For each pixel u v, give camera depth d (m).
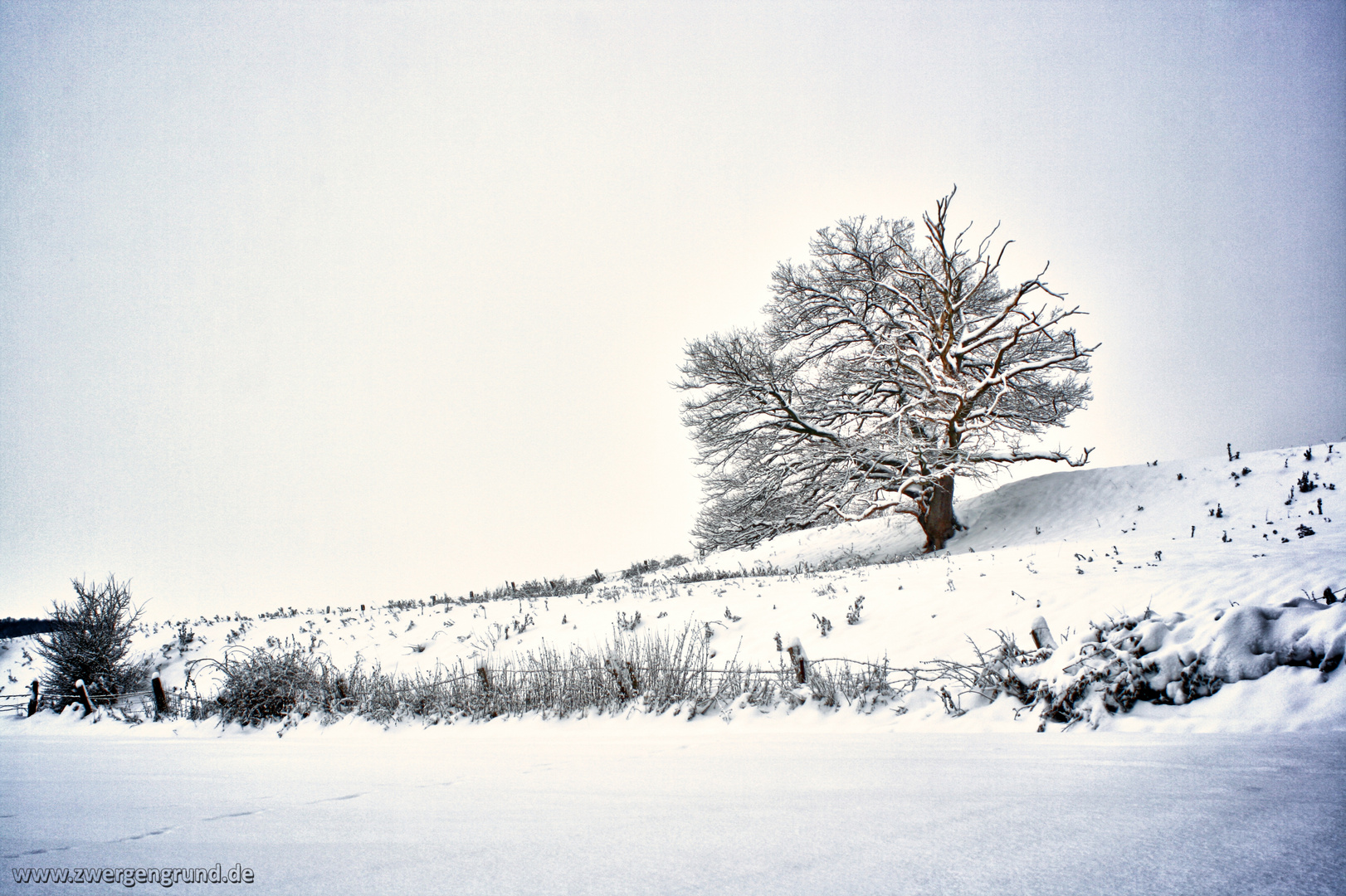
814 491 29.83
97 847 3.14
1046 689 6.58
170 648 23.98
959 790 3.49
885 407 31.77
